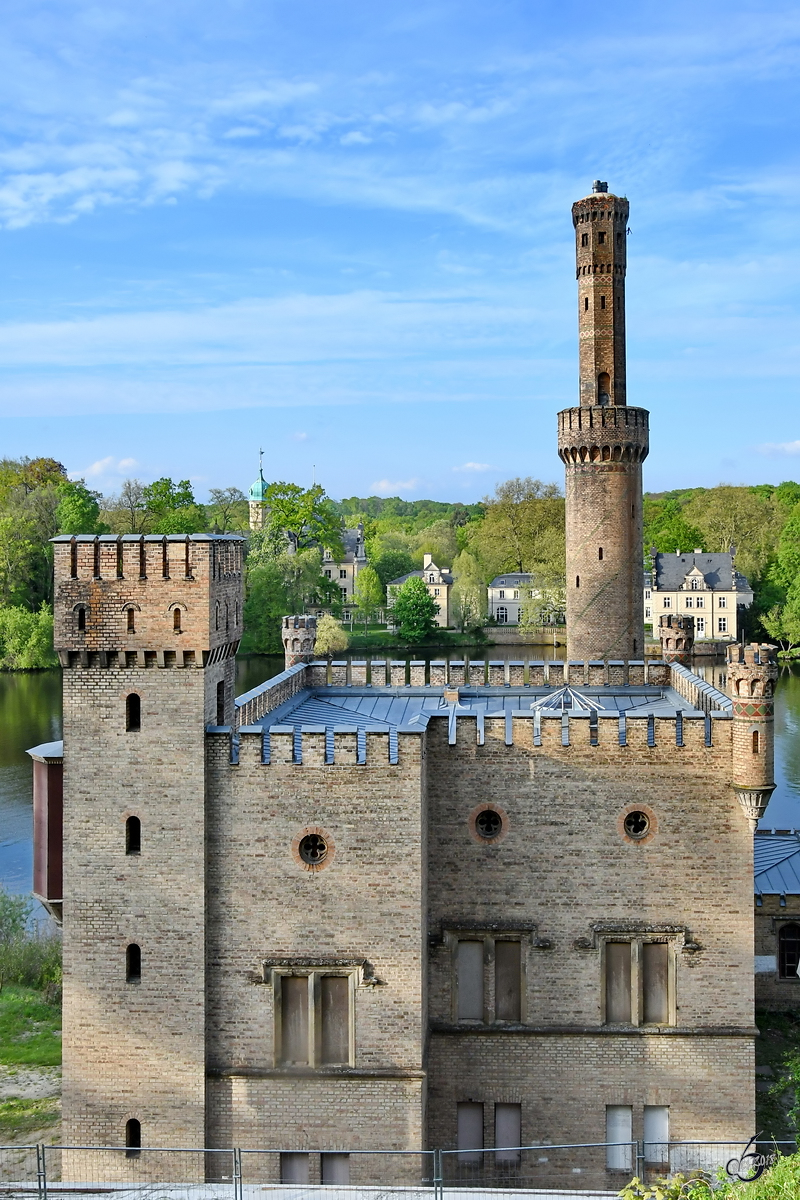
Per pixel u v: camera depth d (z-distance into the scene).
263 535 168.12
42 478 188.88
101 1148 28.00
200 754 29.80
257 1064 30.27
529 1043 32.34
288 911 30.28
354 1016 30.11
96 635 29.66
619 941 32.31
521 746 32.38
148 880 29.91
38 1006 46.91
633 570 75.38
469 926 32.44
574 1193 26.84
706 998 31.98
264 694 37.22
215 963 30.33
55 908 31.78
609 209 75.12
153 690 29.88
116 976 29.98
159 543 29.53
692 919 32.03
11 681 130.25
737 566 186.25
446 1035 32.47
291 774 30.17
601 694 43.91
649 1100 32.00
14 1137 34.62
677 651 45.97
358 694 43.91
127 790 29.94
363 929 30.17
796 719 107.62
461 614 184.62
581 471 75.38
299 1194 27.62
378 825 30.06
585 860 32.31
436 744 32.56
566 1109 32.25
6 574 143.12
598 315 75.75
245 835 30.30
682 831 32.03
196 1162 29.86
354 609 194.25
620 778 32.16
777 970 42.78
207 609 29.44
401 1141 29.94
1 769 86.62
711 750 31.89
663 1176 31.61
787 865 44.66
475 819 32.56
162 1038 29.92
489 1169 32.38
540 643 182.00
